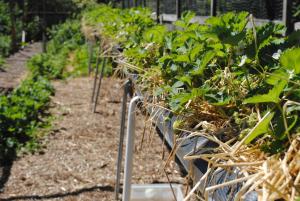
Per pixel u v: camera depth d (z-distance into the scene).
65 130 7.18
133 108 2.62
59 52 17.67
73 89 10.54
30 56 18.11
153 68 2.58
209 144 1.41
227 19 2.10
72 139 6.75
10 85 12.20
